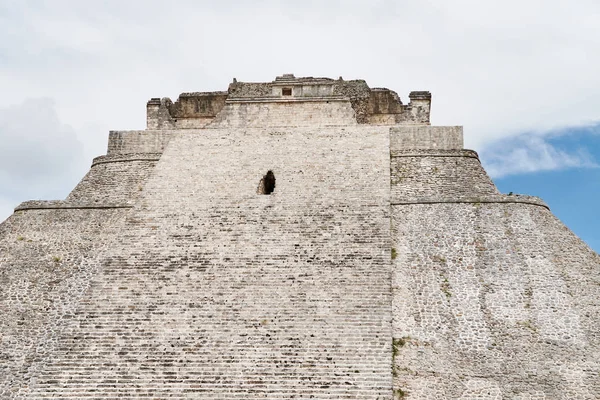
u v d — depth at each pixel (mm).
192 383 15945
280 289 18062
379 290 17812
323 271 18469
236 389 15703
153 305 18047
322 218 20297
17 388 16578
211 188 21984
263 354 16422
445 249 19156
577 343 16609
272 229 20062
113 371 16453
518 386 15781
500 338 16812
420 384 15805
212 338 16969
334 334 16766
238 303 17828
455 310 17484
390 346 16406
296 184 21750
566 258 18656
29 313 18516
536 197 20562
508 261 18609
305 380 15734
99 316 17922
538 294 17734
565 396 15594
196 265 19109
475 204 20531
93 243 20609
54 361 16875
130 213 21359
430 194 21516
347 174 22047
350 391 15445
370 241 19328
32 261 20219
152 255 19641
